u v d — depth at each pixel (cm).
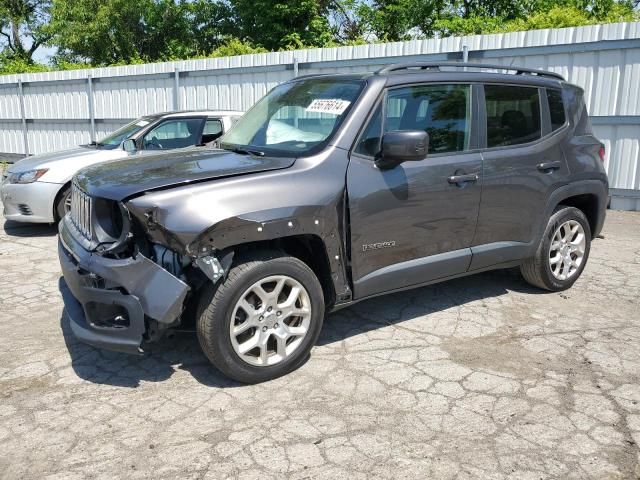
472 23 1653
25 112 1716
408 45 1058
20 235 784
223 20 2922
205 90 1340
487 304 516
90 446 308
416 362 404
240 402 351
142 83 1444
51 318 488
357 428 324
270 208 350
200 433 320
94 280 350
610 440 315
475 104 457
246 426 326
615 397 358
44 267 634
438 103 438
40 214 752
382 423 329
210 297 348
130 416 337
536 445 310
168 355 414
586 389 368
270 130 438
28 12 3588
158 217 329
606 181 553
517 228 487
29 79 1672
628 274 604
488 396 359
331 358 410
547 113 509
